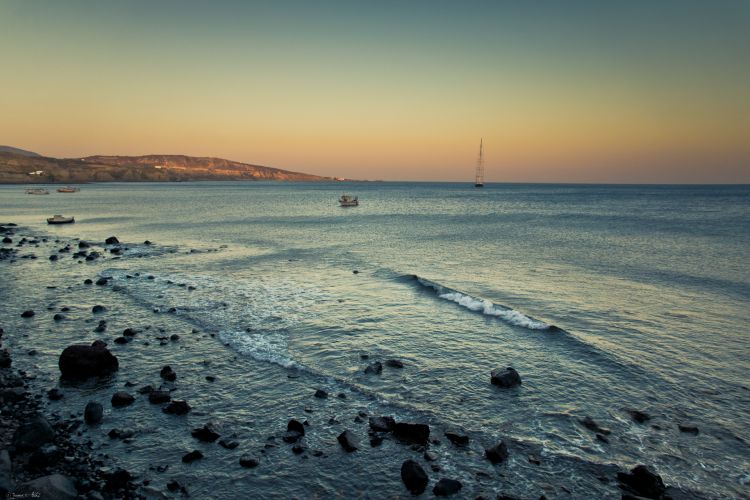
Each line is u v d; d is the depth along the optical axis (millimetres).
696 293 24984
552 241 47125
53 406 12148
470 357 15820
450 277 29422
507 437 10805
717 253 38562
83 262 34500
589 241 46906
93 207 103125
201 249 41781
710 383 13797
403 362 15352
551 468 9633
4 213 84938
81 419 11453
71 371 13898
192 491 8836
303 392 13133
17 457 9656
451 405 12383
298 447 10219
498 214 86938
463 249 41875
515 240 48125
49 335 17844
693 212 89250
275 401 12586
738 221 68438
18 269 31516
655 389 13391
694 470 9656
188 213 88562
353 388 13336
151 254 38688
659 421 11609
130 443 10445
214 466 9656
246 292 25062
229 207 108188
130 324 19297
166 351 16219
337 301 23250
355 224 67688
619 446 10492
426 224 67312
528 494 8797
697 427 11273
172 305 22297
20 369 14539
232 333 18125
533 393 13109
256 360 15438
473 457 10008
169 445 10414
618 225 63625
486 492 8836
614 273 30641
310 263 34500
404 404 12383
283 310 21516
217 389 13281
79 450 10070
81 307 21812
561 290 25828
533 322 19078
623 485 9086
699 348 16688
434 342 17312
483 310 21391
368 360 15531
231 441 10477
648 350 16500
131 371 14508
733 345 16969
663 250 40500
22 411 11828
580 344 16891
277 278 28922
